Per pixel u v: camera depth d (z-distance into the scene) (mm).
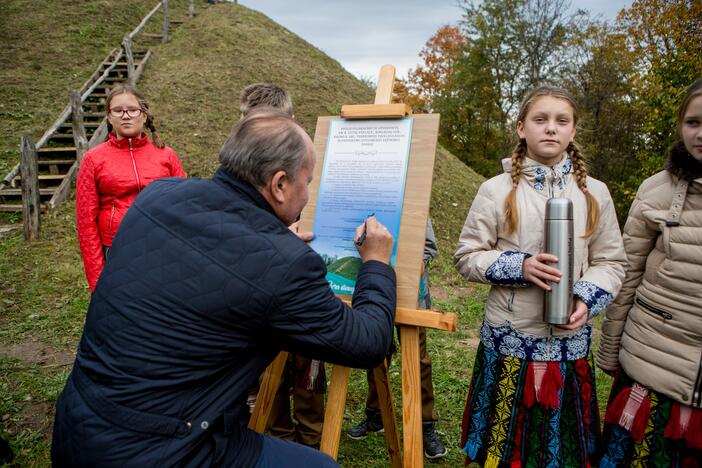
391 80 2047
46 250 5609
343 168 1987
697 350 1642
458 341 4406
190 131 8875
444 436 2824
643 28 14977
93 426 1186
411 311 1740
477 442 1868
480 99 23000
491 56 22531
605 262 1788
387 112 1937
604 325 1970
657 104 11508
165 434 1186
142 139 2803
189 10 16188
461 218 8641
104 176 2627
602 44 19641
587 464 1748
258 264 1229
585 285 1691
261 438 1449
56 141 8328
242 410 1430
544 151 1727
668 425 1710
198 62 12016
